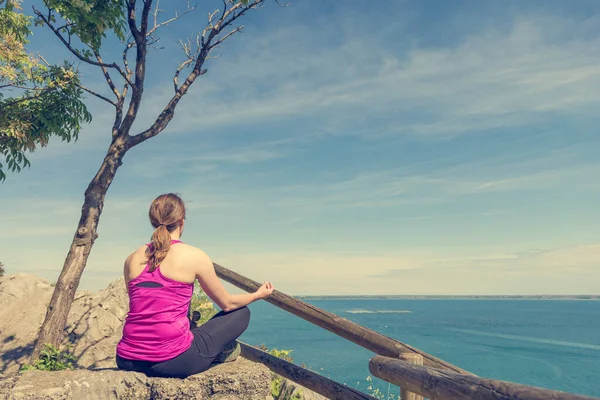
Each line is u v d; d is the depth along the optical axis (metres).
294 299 3.89
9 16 10.15
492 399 2.06
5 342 9.05
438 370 2.54
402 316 188.75
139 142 9.32
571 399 1.76
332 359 43.78
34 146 10.88
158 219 3.24
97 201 8.78
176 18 9.94
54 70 10.42
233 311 3.51
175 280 3.10
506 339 78.25
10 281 10.88
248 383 3.28
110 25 9.03
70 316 9.88
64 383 2.99
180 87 9.58
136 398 3.08
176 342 3.11
